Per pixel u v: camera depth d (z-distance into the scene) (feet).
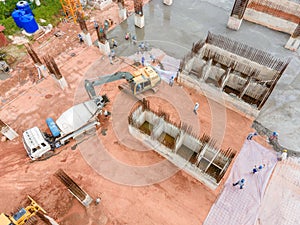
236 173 59.06
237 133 66.28
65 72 80.38
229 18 92.63
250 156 61.98
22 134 66.49
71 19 97.50
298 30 81.25
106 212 53.93
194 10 103.09
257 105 70.90
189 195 56.08
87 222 52.80
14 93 75.31
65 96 74.33
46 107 71.87
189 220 52.75
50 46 88.22
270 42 90.33
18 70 80.89
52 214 53.62
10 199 55.72
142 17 91.91
